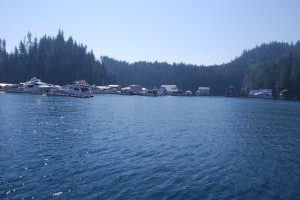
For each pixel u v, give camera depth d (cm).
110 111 8494
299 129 6100
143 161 3328
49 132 4781
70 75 19500
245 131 5669
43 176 2716
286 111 10544
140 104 12012
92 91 19538
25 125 5347
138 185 2603
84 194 2369
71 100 12319
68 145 3934
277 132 5638
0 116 6359
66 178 2691
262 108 11794
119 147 3934
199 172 3028
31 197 2277
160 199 2347
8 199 2230
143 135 4884
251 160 3547
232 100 18462
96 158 3366
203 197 2428
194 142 4472
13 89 16425
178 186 2627
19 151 3525
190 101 16075
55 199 2259
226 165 3309
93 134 4769
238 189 2625
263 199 2442
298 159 3650
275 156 3766
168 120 7012
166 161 3369
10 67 19162
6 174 2725
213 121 7094
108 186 2552
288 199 2459
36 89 16138
